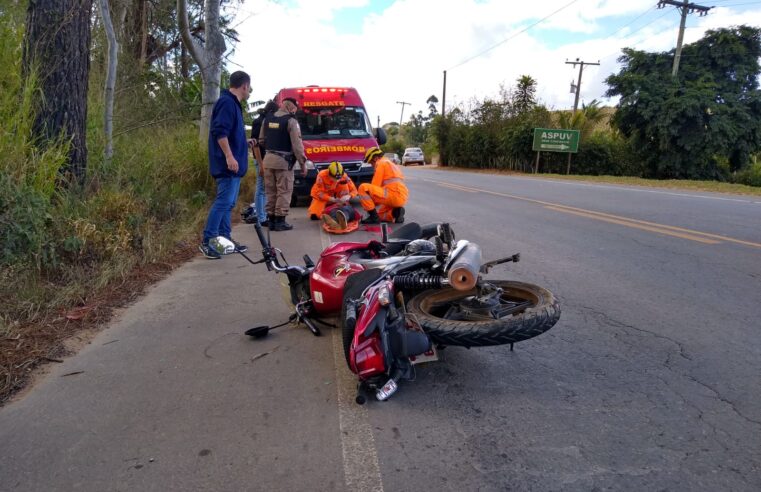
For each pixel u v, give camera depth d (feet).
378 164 32.07
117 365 12.92
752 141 102.22
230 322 15.70
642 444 9.41
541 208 39.11
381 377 11.23
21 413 10.80
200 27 51.55
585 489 8.28
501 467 8.87
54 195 20.68
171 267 21.58
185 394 11.51
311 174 38.22
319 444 9.65
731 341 13.71
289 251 24.95
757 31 107.76
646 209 37.60
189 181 33.12
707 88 100.58
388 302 10.62
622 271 20.51
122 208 22.22
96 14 33.09
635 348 13.44
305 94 42.60
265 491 8.44
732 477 8.48
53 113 21.97
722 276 19.51
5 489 8.57
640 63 111.14
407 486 8.46
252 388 11.76
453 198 47.32
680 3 101.91
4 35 21.70
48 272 17.53
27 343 13.57
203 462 9.18
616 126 111.55
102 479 8.79
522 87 127.75
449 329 11.21
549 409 10.66
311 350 13.71
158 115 36.11
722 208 37.81
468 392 11.43
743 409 10.48
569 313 16.03
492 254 23.88
